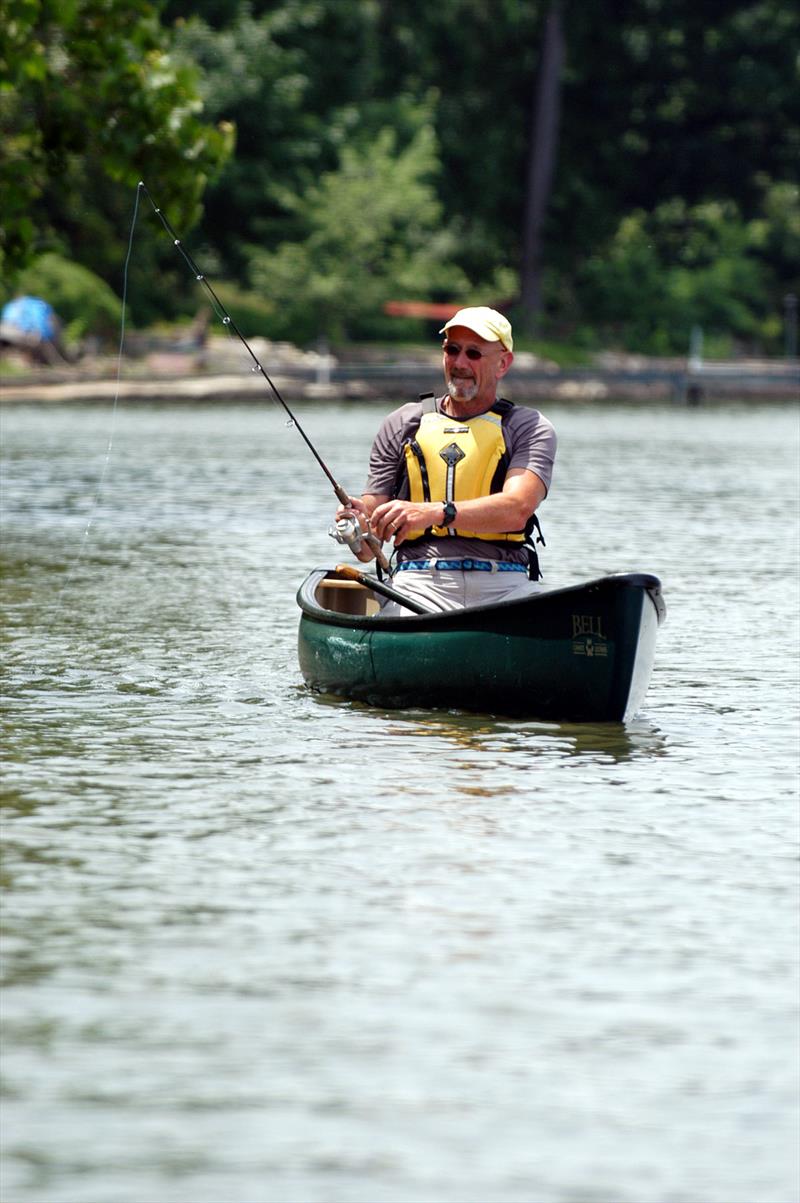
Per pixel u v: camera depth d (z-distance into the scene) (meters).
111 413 119.50
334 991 15.79
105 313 145.38
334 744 25.19
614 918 17.75
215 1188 12.39
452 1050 14.59
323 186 166.75
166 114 52.16
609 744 25.38
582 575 42.91
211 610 37.59
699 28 197.62
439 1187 12.45
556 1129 13.29
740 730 26.31
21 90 52.88
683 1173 12.69
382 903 18.12
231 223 166.50
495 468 27.64
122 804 21.78
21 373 133.25
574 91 199.50
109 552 47.41
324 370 148.75
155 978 16.06
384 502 28.16
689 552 48.09
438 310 168.50
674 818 21.39
